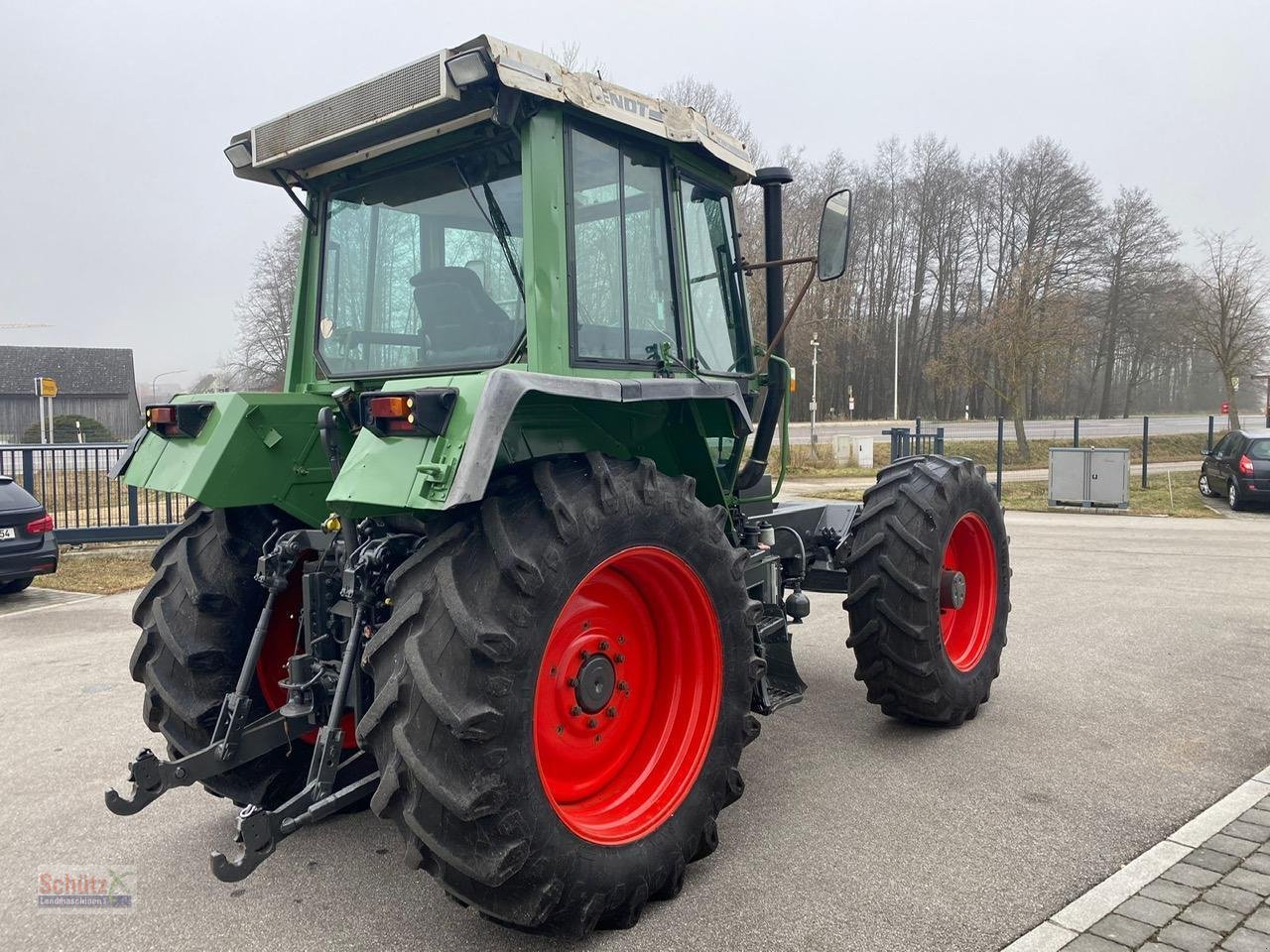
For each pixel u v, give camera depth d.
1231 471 15.61
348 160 3.26
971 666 4.47
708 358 3.80
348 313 3.42
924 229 56.66
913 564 4.08
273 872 3.02
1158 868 2.93
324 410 2.82
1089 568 9.23
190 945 2.57
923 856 3.04
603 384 2.66
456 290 3.08
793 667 4.12
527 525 2.46
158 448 3.28
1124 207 54.88
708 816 2.88
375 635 2.45
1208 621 6.67
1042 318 29.28
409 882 2.95
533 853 2.33
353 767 3.11
